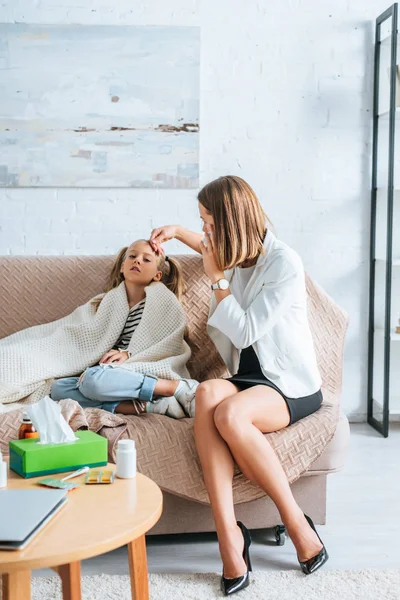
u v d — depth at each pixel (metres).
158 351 2.24
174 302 2.36
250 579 1.80
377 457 2.89
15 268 2.51
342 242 3.37
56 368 2.25
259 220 2.04
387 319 3.14
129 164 3.22
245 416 1.82
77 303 2.50
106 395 2.01
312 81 3.29
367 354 3.44
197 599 1.69
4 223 3.21
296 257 2.05
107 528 1.20
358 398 3.46
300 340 2.03
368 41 3.30
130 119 3.20
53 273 2.52
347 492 2.48
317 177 3.33
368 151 3.35
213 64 3.24
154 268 2.40
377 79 3.28
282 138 3.30
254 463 1.82
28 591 1.22
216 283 2.04
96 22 3.17
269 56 3.26
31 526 1.15
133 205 3.26
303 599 1.69
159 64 3.18
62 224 3.24
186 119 3.22
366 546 2.03
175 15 3.20
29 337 2.39
